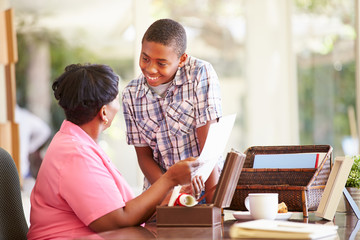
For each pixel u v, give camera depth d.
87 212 1.74
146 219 1.82
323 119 5.10
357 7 4.60
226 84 5.34
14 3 4.93
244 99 5.35
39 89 4.99
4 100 4.94
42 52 4.99
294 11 5.25
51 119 5.00
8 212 1.90
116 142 4.88
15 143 4.24
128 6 5.04
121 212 1.76
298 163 2.06
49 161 1.82
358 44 4.59
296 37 5.26
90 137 1.93
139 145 2.57
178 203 1.73
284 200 1.95
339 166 1.88
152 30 2.22
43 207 1.84
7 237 1.86
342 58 4.92
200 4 5.23
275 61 5.33
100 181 1.77
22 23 4.96
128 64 5.03
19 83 4.96
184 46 2.29
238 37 5.32
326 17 5.04
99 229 1.74
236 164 1.72
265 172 2.05
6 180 1.91
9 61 4.23
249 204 1.84
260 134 5.36
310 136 5.21
